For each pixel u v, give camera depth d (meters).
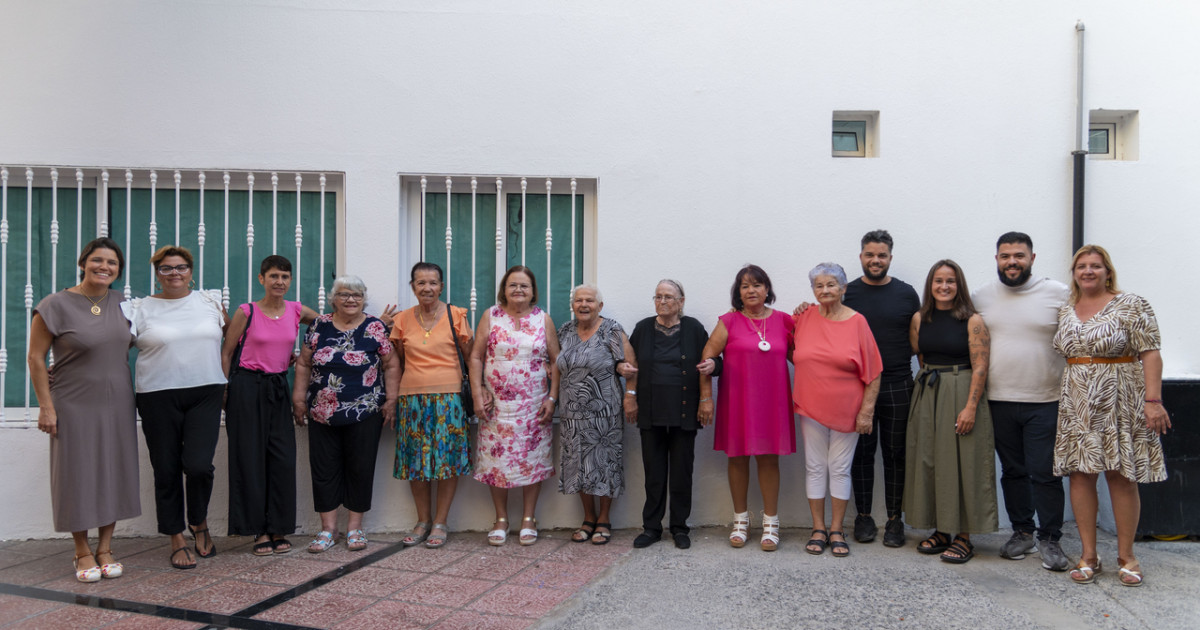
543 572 3.67
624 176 4.46
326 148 4.34
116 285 4.37
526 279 4.14
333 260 4.52
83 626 2.98
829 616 3.11
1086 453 3.43
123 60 4.25
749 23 4.50
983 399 3.82
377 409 4.07
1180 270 4.55
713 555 3.94
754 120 4.50
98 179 4.36
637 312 4.45
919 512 3.86
